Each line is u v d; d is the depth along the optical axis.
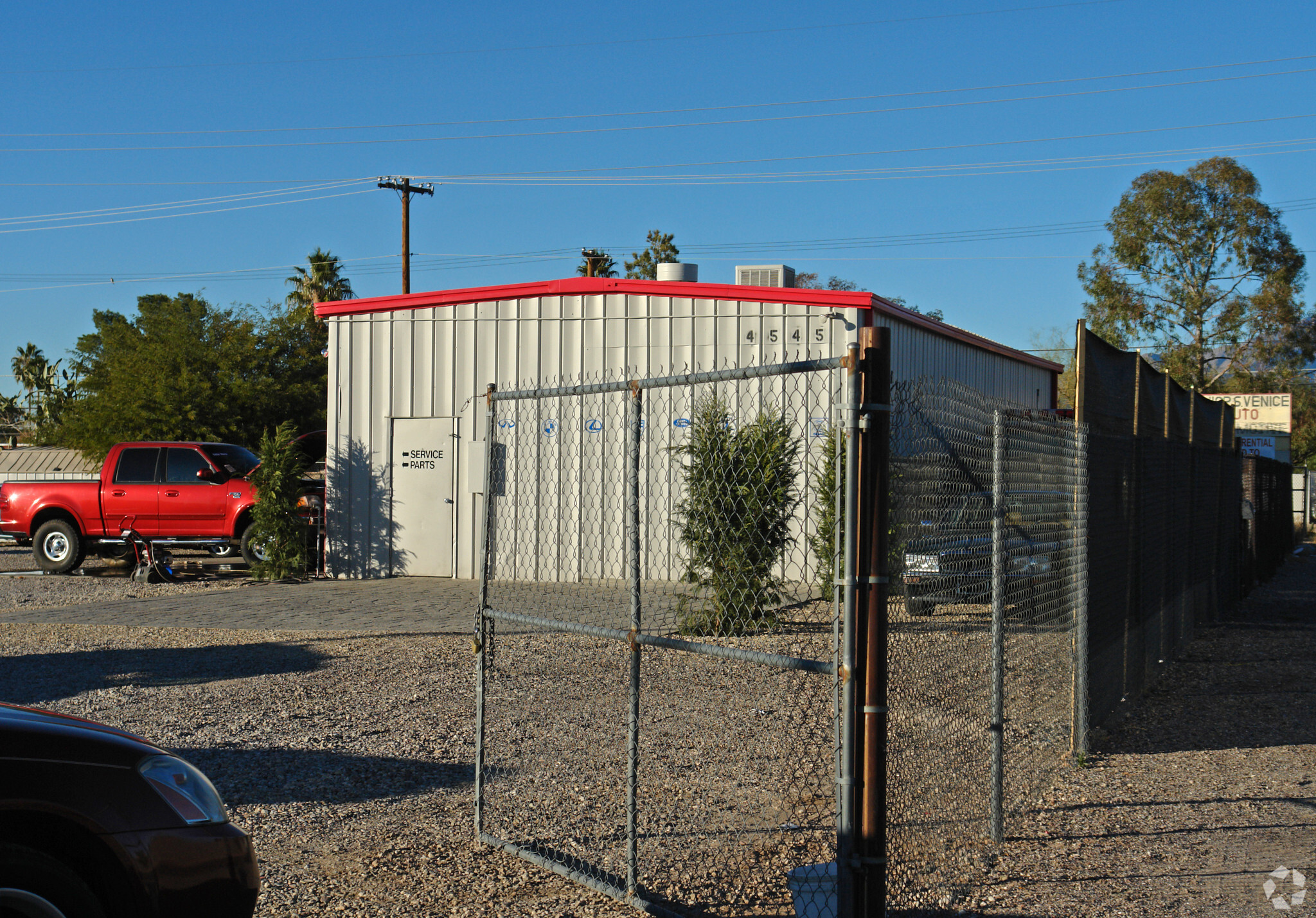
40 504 17.61
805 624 11.06
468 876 4.62
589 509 15.37
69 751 3.21
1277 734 7.23
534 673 8.91
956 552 4.88
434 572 16.28
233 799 5.66
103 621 12.18
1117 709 7.80
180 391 30.80
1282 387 40.47
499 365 15.98
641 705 7.77
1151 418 9.07
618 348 15.51
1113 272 41.47
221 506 17.05
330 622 11.84
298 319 39.72
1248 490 17.77
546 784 5.91
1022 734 6.70
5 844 2.96
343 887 4.49
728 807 5.52
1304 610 14.49
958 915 4.19
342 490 16.61
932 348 17.45
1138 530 8.36
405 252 36.94
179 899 3.25
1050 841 5.11
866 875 3.57
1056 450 6.44
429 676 8.85
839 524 3.66
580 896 4.41
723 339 15.12
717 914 4.20
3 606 13.84
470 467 16.09
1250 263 39.91
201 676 8.95
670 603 11.98
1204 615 12.43
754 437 10.16
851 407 3.56
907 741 4.46
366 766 6.27
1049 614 6.44
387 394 16.47
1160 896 4.41
